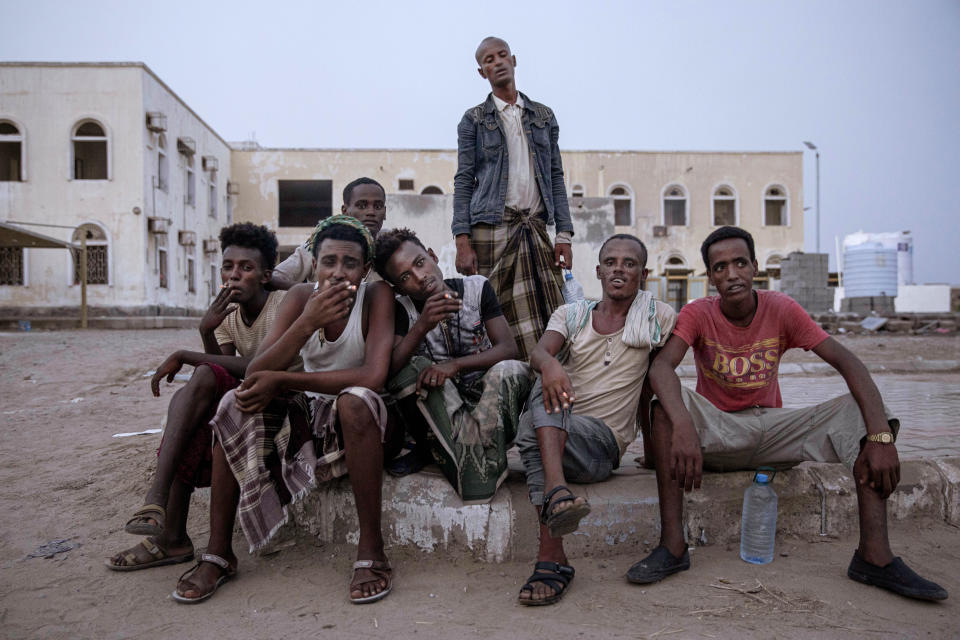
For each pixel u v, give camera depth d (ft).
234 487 7.56
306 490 7.84
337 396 7.65
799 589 7.22
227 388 8.24
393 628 6.50
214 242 78.59
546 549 7.39
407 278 8.22
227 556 7.56
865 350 36.35
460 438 8.20
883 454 7.24
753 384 8.50
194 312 71.82
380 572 7.32
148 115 60.08
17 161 66.03
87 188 59.21
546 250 12.78
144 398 20.57
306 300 8.16
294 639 6.29
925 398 19.29
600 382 8.58
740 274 8.07
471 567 8.06
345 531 8.54
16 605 7.00
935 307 101.96
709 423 8.15
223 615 6.81
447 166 88.84
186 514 8.28
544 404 7.67
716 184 91.15
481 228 12.67
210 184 78.28
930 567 7.76
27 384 22.79
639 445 12.66
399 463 8.64
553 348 8.45
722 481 8.73
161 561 8.02
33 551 8.44
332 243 7.82
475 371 8.87
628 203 92.89
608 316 8.68
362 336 8.18
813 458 8.07
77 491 10.67
